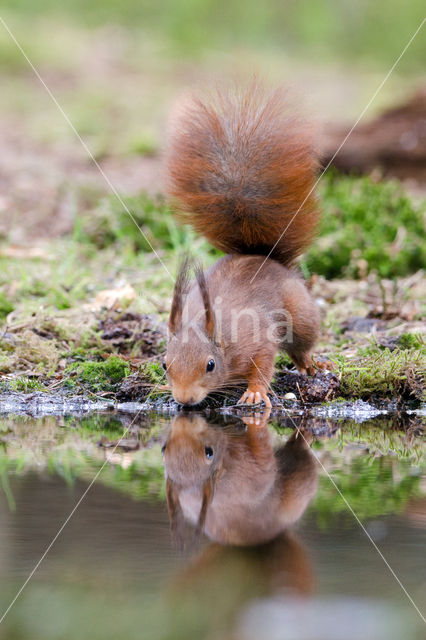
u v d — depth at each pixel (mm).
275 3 45688
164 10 43812
